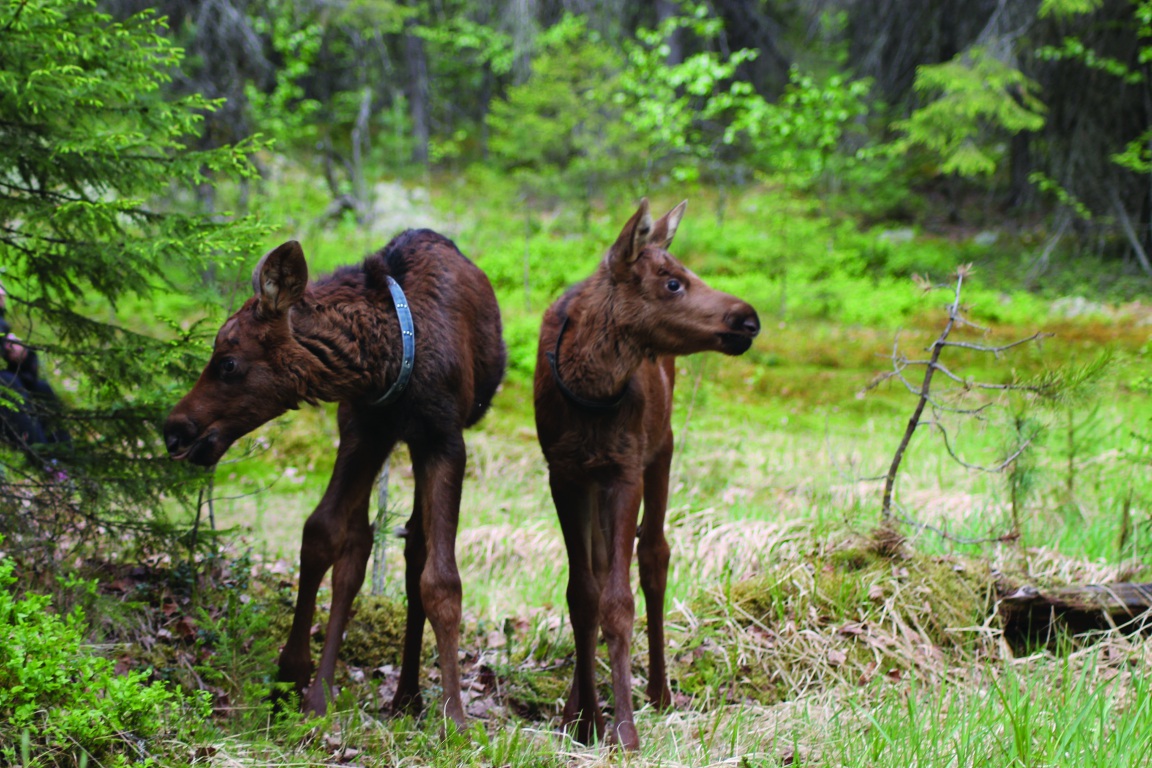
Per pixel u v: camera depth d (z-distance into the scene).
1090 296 17.12
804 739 3.88
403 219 21.14
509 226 20.06
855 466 8.82
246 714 3.81
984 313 16.14
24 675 3.16
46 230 5.00
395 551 7.23
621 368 4.07
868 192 21.81
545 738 3.91
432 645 5.26
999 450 6.12
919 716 4.03
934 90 19.84
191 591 5.16
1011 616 5.34
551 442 4.26
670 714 4.47
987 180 22.88
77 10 5.13
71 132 4.70
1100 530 6.55
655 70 21.28
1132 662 4.75
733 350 4.00
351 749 3.72
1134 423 9.49
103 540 5.32
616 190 21.33
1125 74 17.58
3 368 4.61
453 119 28.14
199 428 3.83
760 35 25.97
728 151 25.86
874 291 17.25
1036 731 3.72
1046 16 17.38
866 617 5.20
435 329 4.12
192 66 12.34
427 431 4.09
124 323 12.11
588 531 4.30
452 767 3.54
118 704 3.29
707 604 5.49
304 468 9.67
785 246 18.00
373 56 24.88
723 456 9.43
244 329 3.85
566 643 5.36
